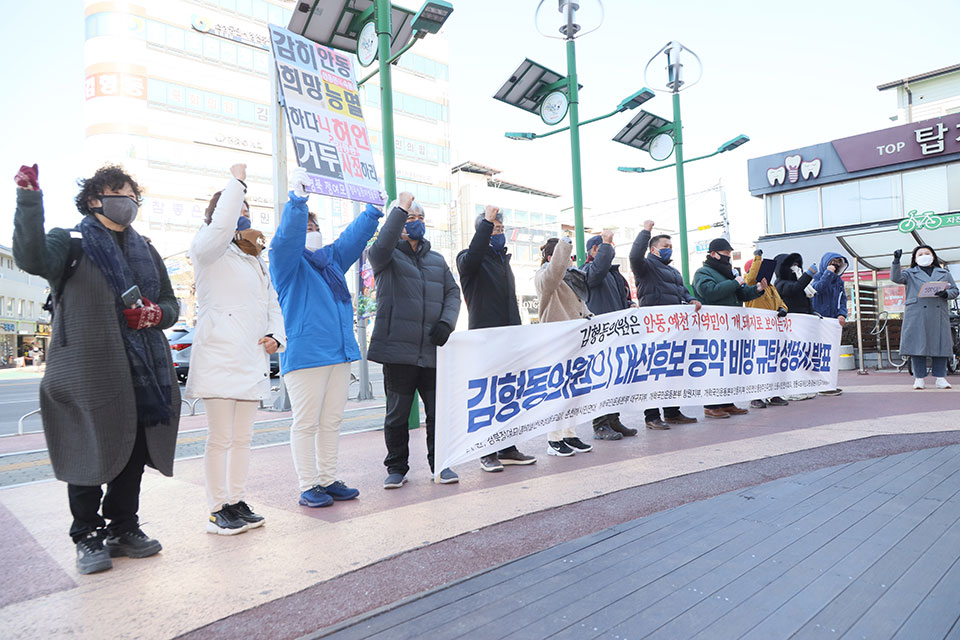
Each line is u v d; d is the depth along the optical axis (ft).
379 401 31.68
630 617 6.45
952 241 34.86
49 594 7.56
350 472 14.48
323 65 21.91
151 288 9.14
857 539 8.49
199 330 9.87
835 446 14.79
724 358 20.70
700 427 19.04
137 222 114.52
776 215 52.95
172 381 9.17
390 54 20.94
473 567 8.07
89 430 8.18
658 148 36.22
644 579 7.41
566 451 15.49
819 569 7.52
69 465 8.23
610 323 17.20
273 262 11.26
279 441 19.42
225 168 125.29
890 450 14.10
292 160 133.08
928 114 83.82
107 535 8.95
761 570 7.55
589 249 18.35
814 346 24.62
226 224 9.47
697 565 7.79
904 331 26.84
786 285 24.89
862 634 5.95
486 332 13.97
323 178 20.75
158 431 8.92
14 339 158.51
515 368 14.51
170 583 7.81
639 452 15.34
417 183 155.94
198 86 122.21
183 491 12.95
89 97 114.73
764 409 22.59
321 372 11.55
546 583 7.39
